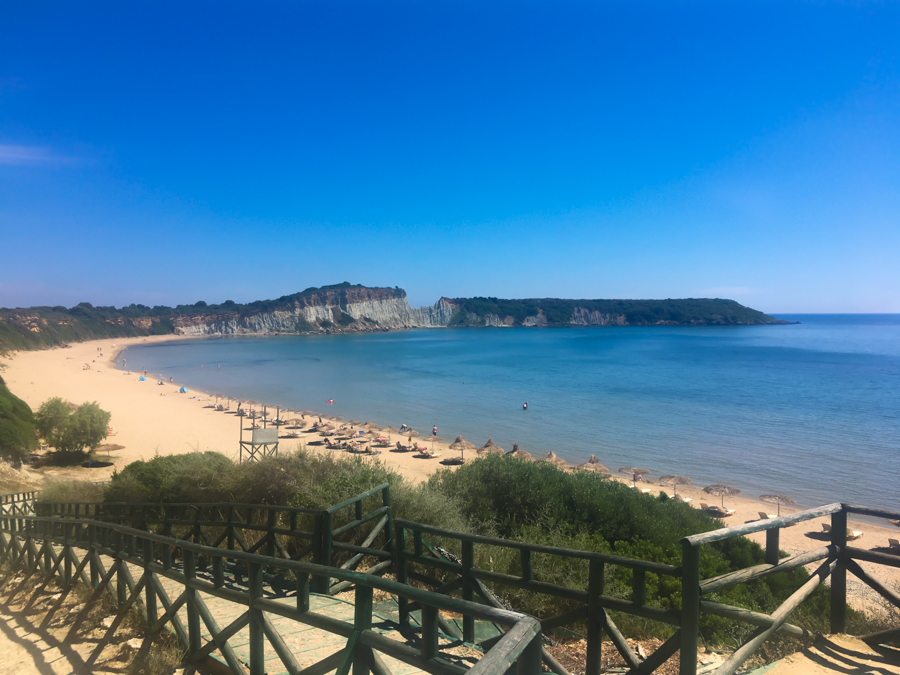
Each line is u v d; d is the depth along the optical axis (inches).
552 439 2014.0
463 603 91.5
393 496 342.0
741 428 2151.8
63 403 1528.1
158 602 224.5
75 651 195.2
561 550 153.6
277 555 260.1
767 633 145.3
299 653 159.6
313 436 2078.0
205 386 3850.9
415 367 5103.3
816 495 1307.8
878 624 223.3
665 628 229.6
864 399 2876.5
